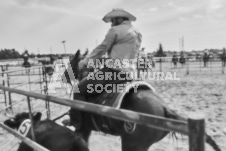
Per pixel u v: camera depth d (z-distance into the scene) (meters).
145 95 3.00
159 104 2.94
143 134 2.86
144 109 2.86
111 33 3.43
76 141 2.85
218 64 30.36
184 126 1.26
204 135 1.22
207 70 22.86
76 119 3.64
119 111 1.57
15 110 8.16
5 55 82.19
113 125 3.14
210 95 10.24
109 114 1.63
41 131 3.07
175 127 1.30
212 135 5.27
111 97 3.20
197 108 7.90
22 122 3.39
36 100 9.66
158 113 2.85
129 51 3.44
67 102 1.98
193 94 10.61
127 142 3.01
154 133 2.90
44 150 2.34
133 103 2.96
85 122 3.65
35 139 2.75
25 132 3.17
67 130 3.10
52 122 3.35
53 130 3.08
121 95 3.01
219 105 8.26
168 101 9.23
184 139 5.16
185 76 18.38
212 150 4.47
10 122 3.52
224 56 23.80
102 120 3.30
